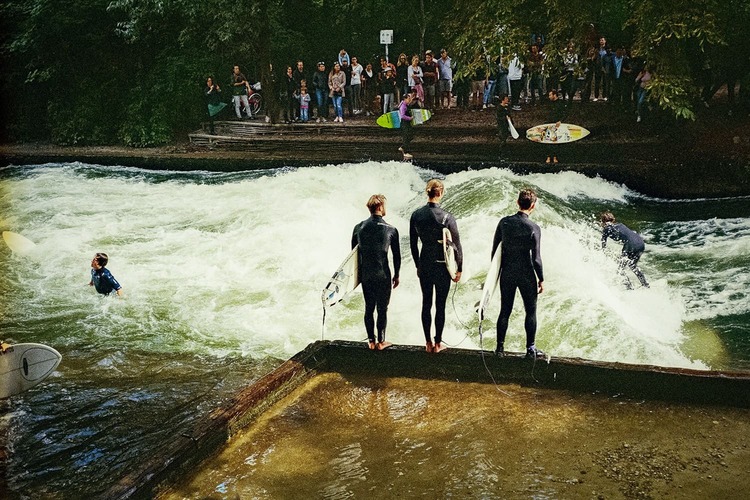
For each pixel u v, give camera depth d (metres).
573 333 9.64
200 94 26.45
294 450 6.36
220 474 6.02
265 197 17.31
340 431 6.68
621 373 7.18
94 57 27.53
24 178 21.52
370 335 7.89
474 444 6.34
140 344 10.34
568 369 7.36
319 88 24.11
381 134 22.92
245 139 23.23
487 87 23.91
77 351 10.17
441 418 6.86
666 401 7.07
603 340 9.43
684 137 19.56
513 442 6.35
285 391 7.44
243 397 6.91
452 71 24.06
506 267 7.31
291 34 27.52
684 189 17.38
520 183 16.58
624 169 18.00
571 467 5.91
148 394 8.89
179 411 8.45
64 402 8.73
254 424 6.86
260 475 5.98
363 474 5.94
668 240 14.30
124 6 24.95
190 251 14.14
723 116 20.39
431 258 7.34
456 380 7.69
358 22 28.02
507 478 5.79
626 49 21.64
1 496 6.83
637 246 11.23
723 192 17.16
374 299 7.75
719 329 10.11
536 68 21.02
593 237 13.67
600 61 22.08
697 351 9.49
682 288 11.59
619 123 20.91
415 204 16.92
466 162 19.38
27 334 10.73
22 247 9.65
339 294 7.67
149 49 27.91
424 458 6.15
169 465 5.81
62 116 26.45
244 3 24.05
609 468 5.88
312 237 14.38
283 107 27.22
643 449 6.16
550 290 10.66
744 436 6.34
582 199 17.19
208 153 22.97
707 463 5.91
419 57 25.80
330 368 8.12
